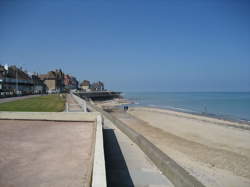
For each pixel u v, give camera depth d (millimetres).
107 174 4820
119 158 5910
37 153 5516
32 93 59312
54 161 4887
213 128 19047
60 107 17984
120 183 4375
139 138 7270
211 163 8758
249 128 19234
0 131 8414
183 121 23484
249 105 53250
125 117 25438
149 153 6027
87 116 10891
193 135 15695
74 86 126000
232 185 6562
